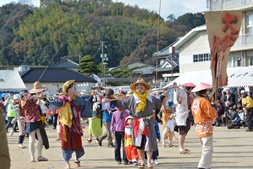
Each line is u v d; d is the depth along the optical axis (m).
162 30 108.44
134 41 115.12
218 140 20.38
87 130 27.81
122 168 13.01
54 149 17.92
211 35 8.52
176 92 15.48
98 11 138.12
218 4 46.91
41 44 111.62
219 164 13.39
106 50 112.75
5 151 5.29
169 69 68.06
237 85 35.38
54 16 123.75
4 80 44.38
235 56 47.41
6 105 25.70
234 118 27.70
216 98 10.07
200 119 11.48
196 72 40.62
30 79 59.78
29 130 14.37
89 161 14.39
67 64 89.50
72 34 114.81
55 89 60.75
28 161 14.66
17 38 117.25
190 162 13.79
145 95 12.03
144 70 82.19
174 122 17.33
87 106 12.84
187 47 54.94
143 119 12.05
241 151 16.30
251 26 45.62
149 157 12.23
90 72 76.00
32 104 14.34
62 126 12.61
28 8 133.75
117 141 13.73
